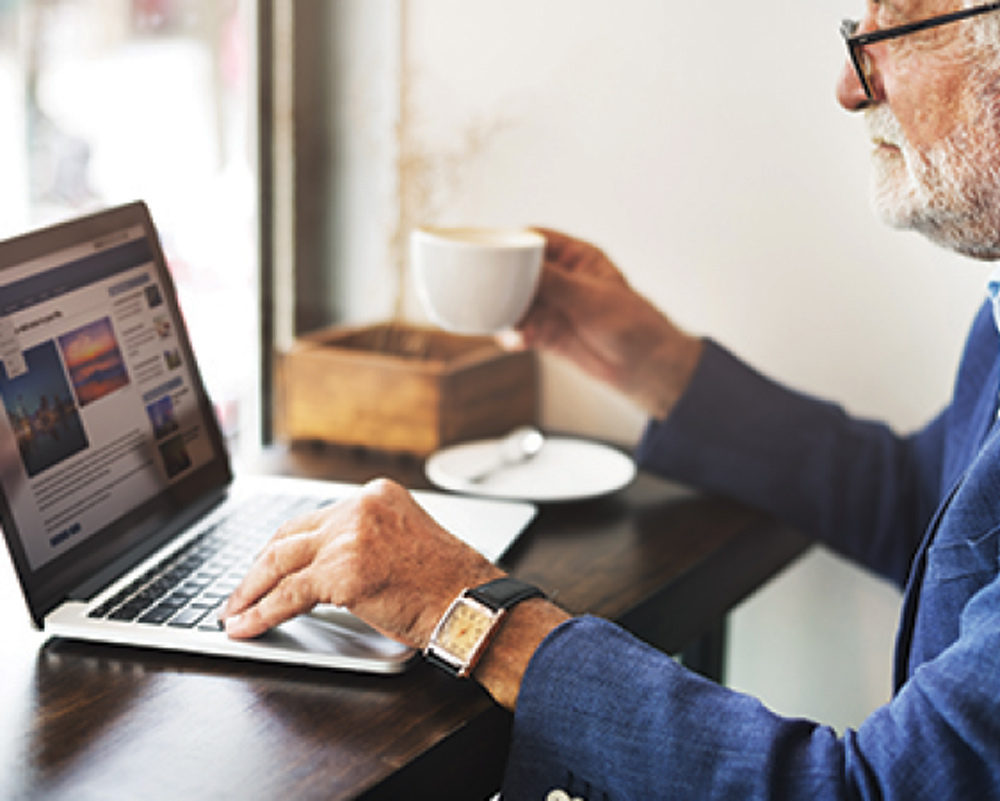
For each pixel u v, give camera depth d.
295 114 1.50
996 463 0.72
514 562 0.96
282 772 0.62
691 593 0.97
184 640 0.75
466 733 0.69
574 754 0.67
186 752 0.64
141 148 1.77
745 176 1.29
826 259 1.27
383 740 0.66
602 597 0.89
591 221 1.40
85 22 1.77
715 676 1.29
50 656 0.75
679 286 1.36
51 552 0.80
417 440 1.25
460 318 1.09
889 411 1.26
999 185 0.75
